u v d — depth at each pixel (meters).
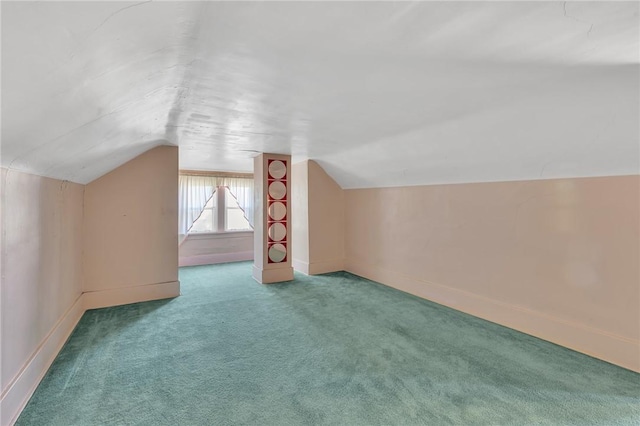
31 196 1.63
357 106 1.87
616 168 1.82
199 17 0.95
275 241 3.88
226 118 2.17
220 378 1.72
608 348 1.91
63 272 2.21
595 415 1.42
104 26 0.74
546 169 2.12
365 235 4.08
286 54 1.24
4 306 1.33
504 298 2.50
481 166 2.44
